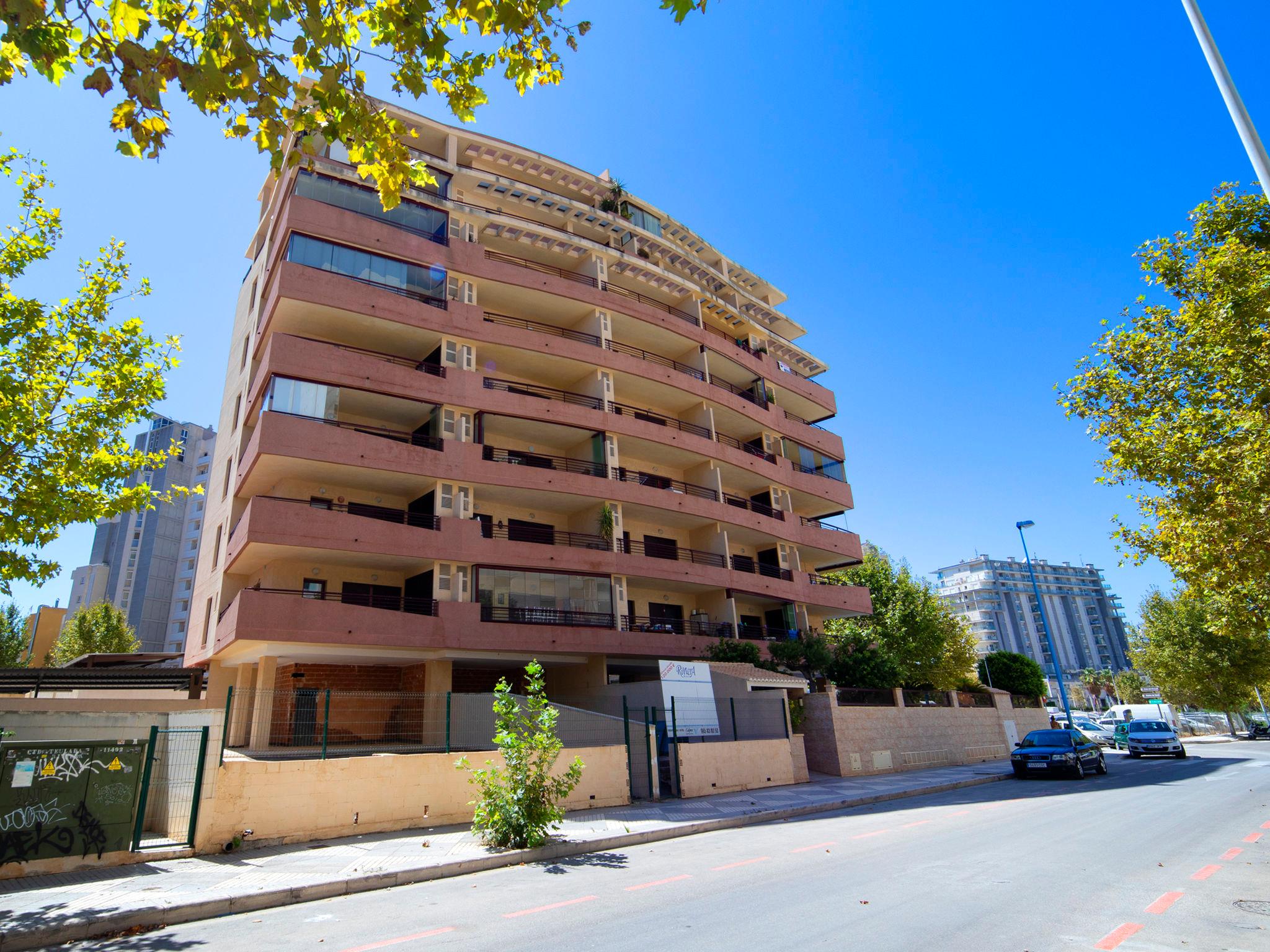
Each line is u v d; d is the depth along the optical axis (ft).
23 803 31.76
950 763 96.43
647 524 106.73
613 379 102.94
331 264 81.30
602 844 39.93
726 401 115.55
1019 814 47.88
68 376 39.70
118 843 33.76
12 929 23.36
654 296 120.47
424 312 84.84
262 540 68.23
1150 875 28.37
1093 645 524.93
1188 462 47.29
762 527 113.70
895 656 125.49
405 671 81.82
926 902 24.53
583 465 98.63
